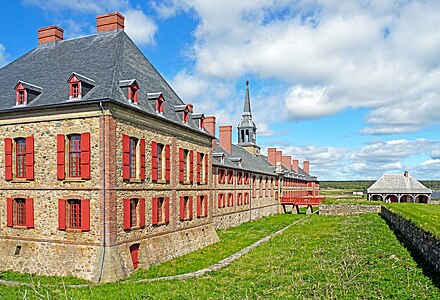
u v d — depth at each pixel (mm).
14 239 21188
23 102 21141
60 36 26828
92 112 19328
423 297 12547
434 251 15477
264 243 28172
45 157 20438
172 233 24938
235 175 44594
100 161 19094
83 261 19062
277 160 79938
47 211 20297
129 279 18859
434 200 65250
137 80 23891
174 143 25484
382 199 63219
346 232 30484
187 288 16516
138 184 21406
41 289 16359
